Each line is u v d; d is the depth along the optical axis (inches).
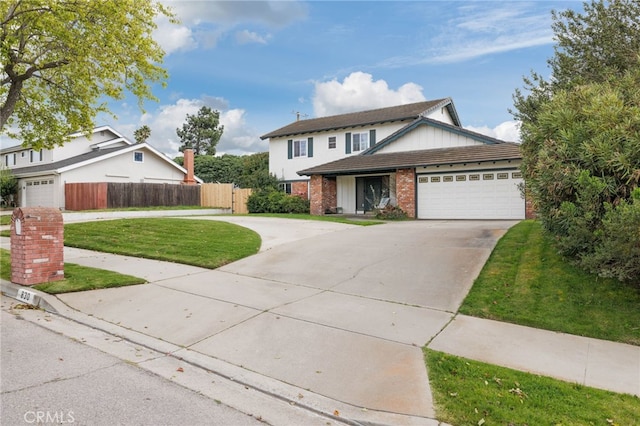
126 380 153.3
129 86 469.7
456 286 275.3
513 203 679.7
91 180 1026.1
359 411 135.1
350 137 1043.9
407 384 151.6
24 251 275.7
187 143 2322.8
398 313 231.3
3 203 1165.7
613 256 209.8
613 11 521.3
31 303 253.6
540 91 616.7
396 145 874.8
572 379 156.2
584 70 539.8
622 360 173.9
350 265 339.3
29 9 371.9
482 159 681.0
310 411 136.3
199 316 226.2
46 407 130.3
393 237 463.8
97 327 212.2
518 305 235.9
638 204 185.6
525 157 313.4
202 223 593.9
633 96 246.7
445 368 163.0
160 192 1051.3
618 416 129.0
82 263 355.3
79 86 474.6
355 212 941.2
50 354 175.5
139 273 318.3
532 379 153.5
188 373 162.9
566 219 245.9
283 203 976.9
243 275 316.5
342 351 181.8
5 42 378.3
